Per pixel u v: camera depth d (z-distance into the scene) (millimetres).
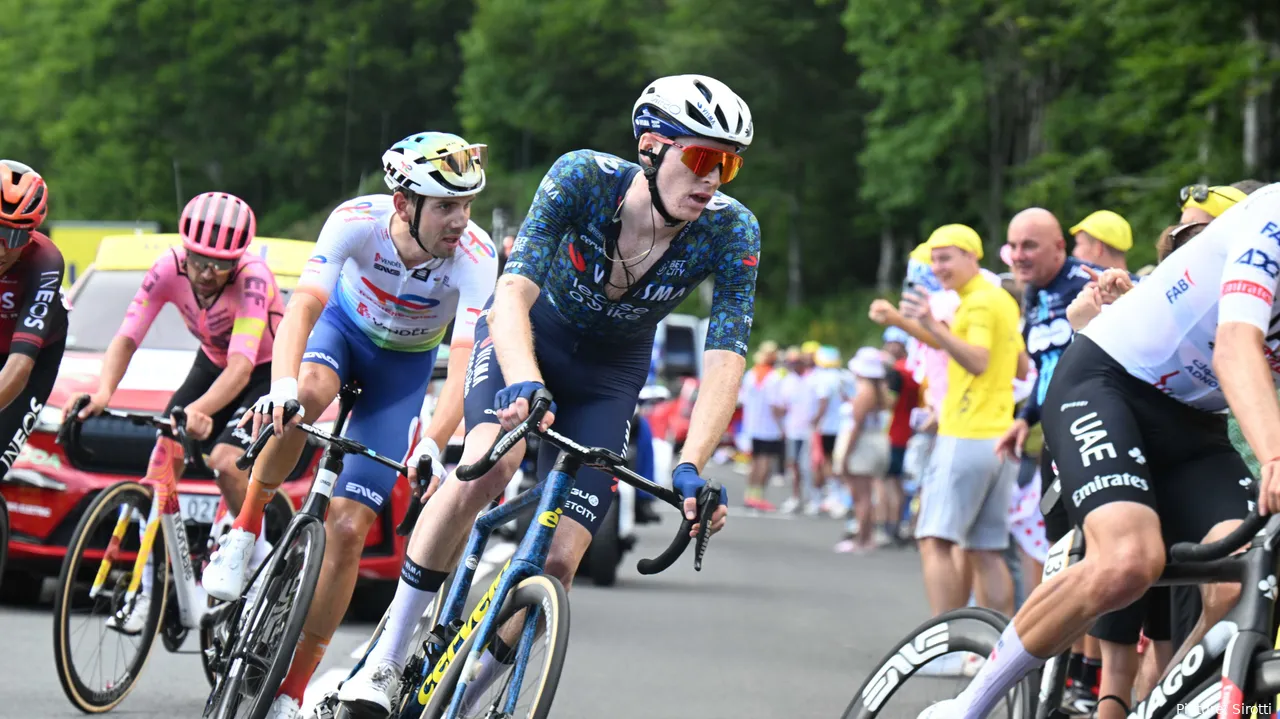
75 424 11391
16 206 10062
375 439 9961
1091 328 7352
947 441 13328
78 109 104125
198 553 12273
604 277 8133
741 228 8117
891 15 72562
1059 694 7238
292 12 102312
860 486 26328
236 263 11383
